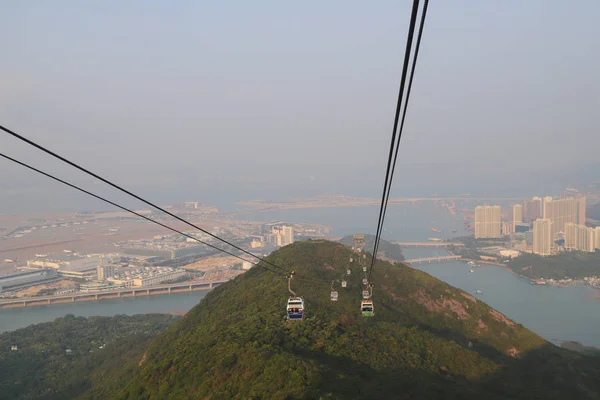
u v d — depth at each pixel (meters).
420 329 80.38
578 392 74.25
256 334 60.56
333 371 49.66
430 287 108.31
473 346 87.56
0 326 173.12
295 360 50.25
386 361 58.31
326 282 98.88
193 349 60.34
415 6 11.88
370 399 44.03
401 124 19.94
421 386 51.94
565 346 142.75
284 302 78.94
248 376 48.69
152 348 90.62
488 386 61.84
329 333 63.38
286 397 43.03
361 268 112.44
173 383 53.66
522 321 177.50
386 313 86.94
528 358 89.06
